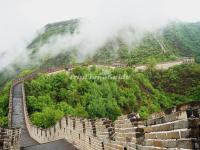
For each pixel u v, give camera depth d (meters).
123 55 183.38
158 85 117.44
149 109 88.62
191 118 5.12
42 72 79.75
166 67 128.88
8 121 47.69
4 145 11.17
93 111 66.62
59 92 68.94
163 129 6.23
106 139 12.63
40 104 58.84
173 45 194.88
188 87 118.38
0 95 67.94
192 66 131.12
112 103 72.38
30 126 40.19
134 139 8.59
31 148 23.22
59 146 22.86
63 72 79.81
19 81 73.31
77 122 21.05
